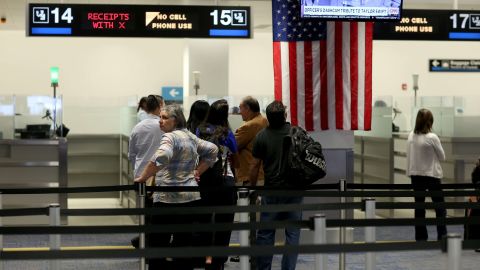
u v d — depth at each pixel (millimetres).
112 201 13539
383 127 11305
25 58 20422
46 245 8430
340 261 6020
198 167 6090
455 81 22609
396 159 11641
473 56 22656
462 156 11031
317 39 7887
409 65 22406
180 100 19859
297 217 6418
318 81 7910
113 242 8594
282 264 6293
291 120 7902
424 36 10188
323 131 8281
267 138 6457
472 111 21047
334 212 8500
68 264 7266
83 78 20828
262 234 6340
